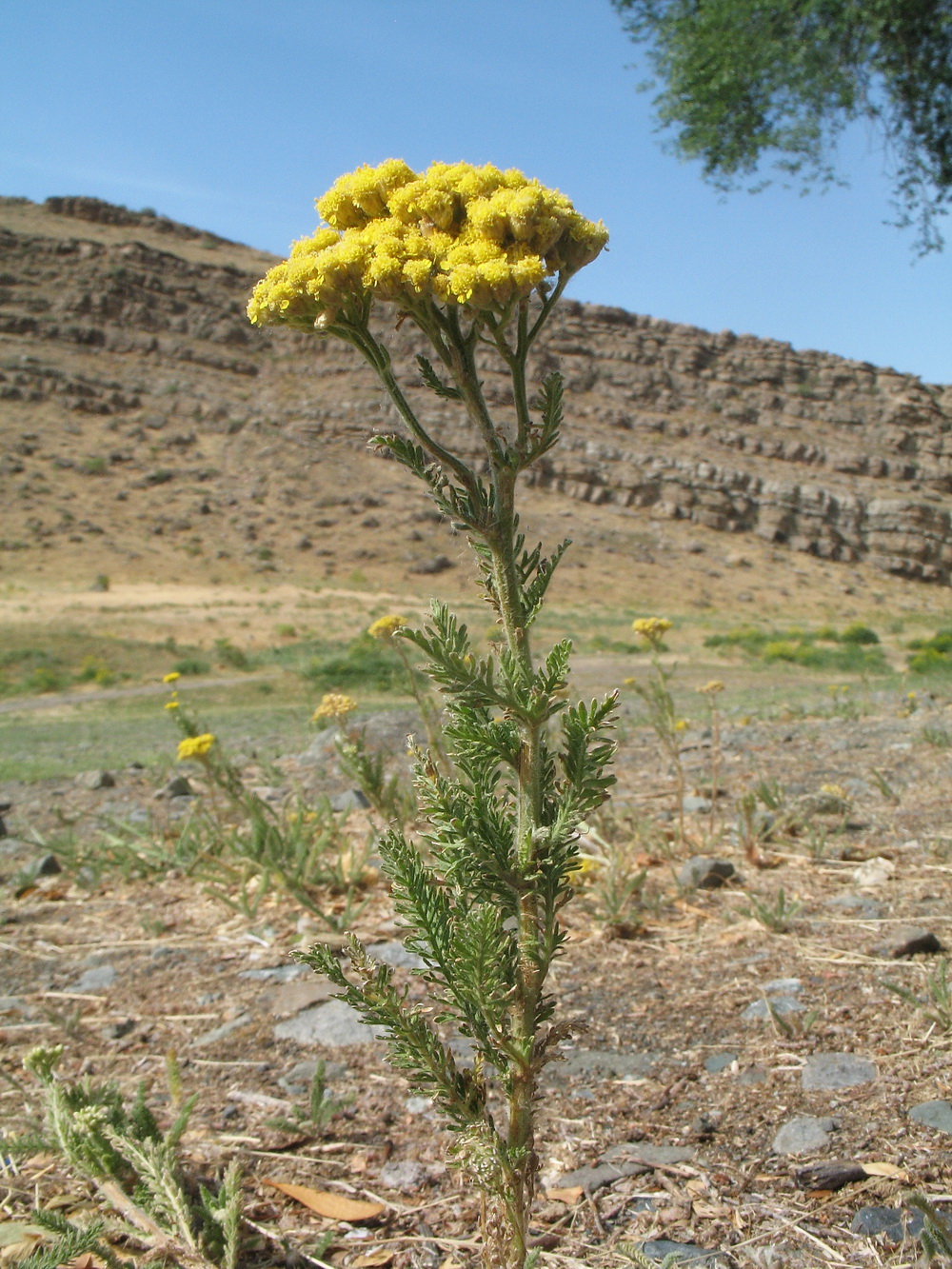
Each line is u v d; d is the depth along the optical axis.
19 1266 1.75
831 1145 2.31
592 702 1.53
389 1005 1.54
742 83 10.34
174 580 65.06
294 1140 2.59
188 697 27.61
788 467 102.25
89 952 4.31
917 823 5.16
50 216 132.75
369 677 26.48
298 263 1.63
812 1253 1.96
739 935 3.81
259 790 7.85
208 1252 2.06
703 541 86.06
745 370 115.88
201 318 107.12
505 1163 1.52
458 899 1.58
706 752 8.11
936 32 9.37
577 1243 2.07
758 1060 2.79
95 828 6.96
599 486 89.81
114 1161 2.22
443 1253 2.08
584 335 114.00
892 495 99.44
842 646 43.78
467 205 1.64
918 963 3.35
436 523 77.81
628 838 5.14
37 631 45.41
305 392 98.88
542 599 1.59
